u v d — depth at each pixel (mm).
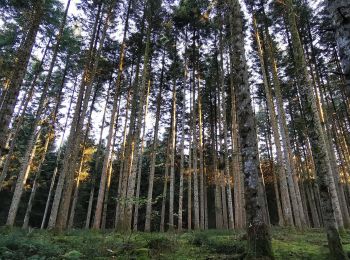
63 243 9945
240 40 9070
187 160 38031
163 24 22891
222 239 10797
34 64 26781
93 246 8531
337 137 29078
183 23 24094
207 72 27703
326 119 22125
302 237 12742
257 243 6660
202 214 25875
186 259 7500
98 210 19438
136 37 22859
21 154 34031
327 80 25953
